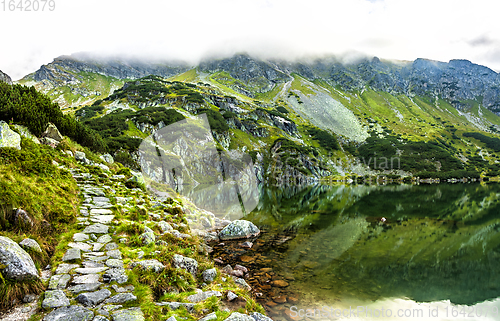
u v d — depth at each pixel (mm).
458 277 11805
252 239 14805
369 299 8805
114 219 9039
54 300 4051
